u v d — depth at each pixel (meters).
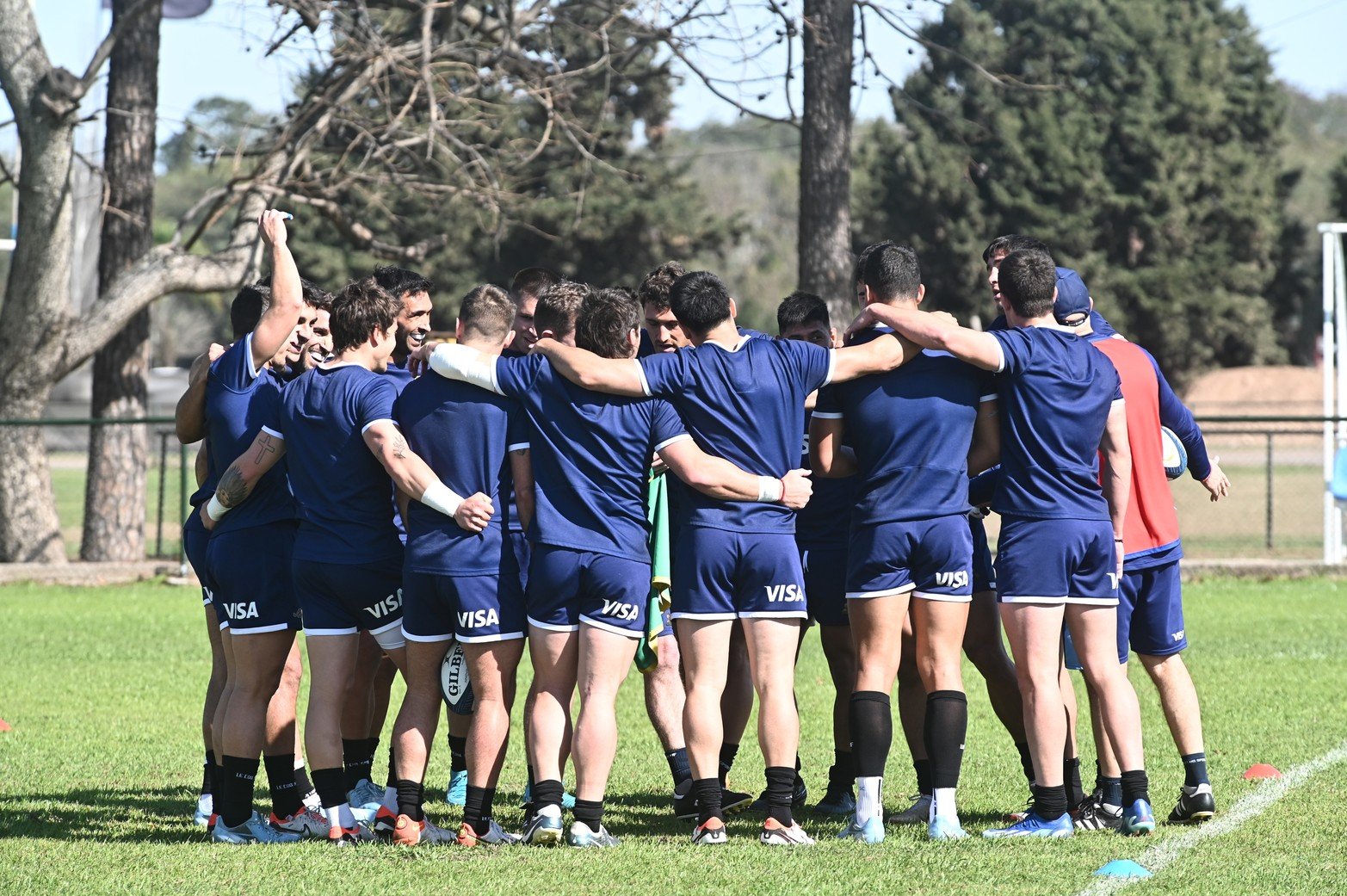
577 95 77.06
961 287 157.50
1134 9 164.88
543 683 20.00
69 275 62.03
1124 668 21.38
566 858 19.03
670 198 130.75
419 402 20.03
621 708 32.97
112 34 59.16
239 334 22.17
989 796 23.75
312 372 20.45
